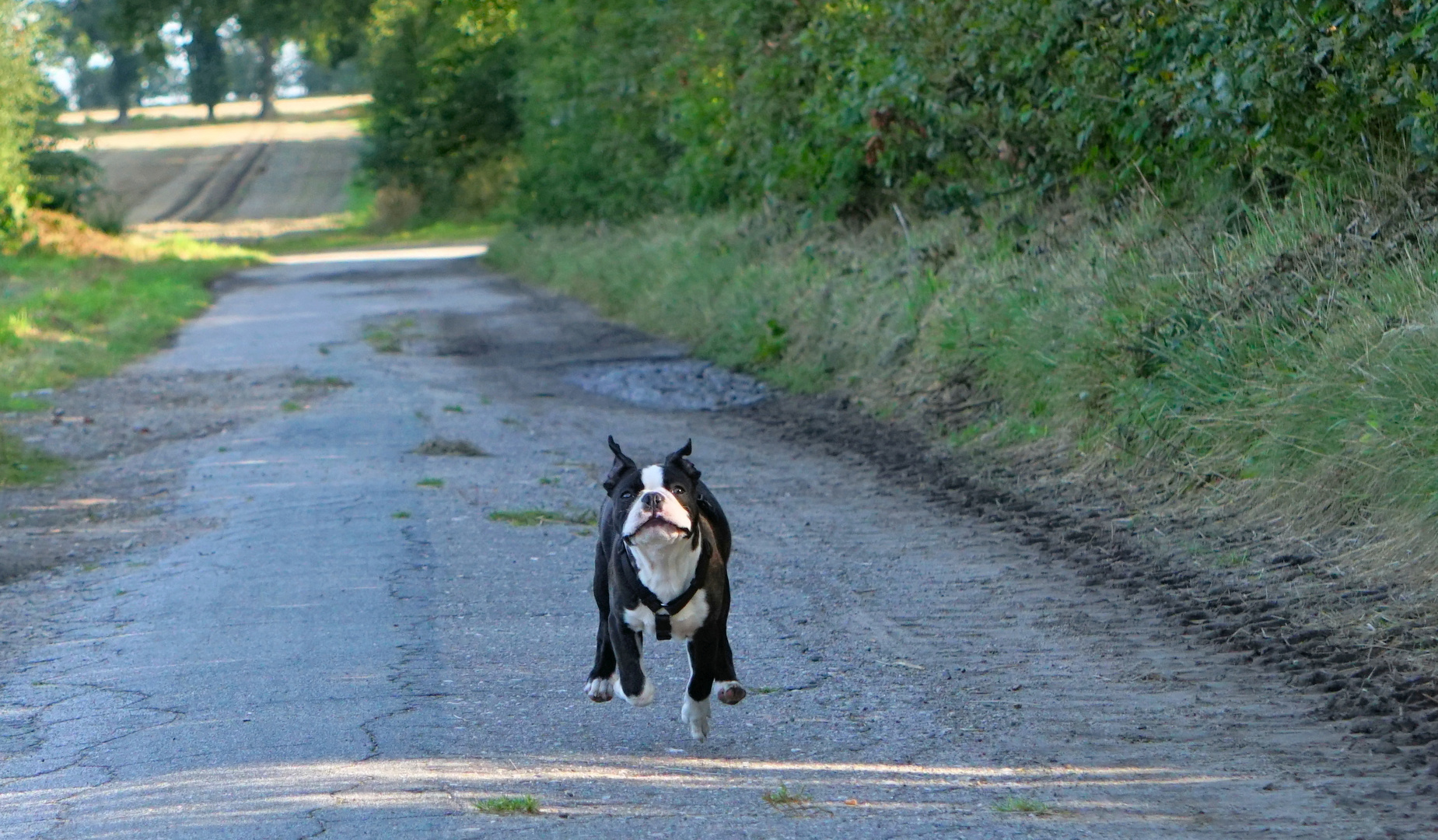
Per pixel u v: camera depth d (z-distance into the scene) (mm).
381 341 26844
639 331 27266
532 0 44781
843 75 22531
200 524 12664
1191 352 12562
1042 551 10688
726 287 25203
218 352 26578
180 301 36406
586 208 42812
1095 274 15172
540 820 5770
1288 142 14016
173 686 7898
